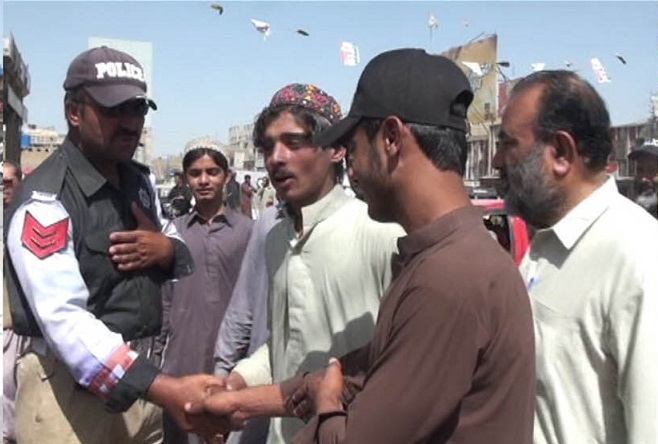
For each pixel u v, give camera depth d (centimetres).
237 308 307
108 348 191
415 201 131
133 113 204
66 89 204
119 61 203
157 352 233
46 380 202
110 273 205
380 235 194
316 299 206
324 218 208
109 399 192
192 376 199
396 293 128
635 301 154
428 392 118
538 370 170
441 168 130
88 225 200
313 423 138
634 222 162
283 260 221
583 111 165
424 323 119
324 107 214
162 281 225
